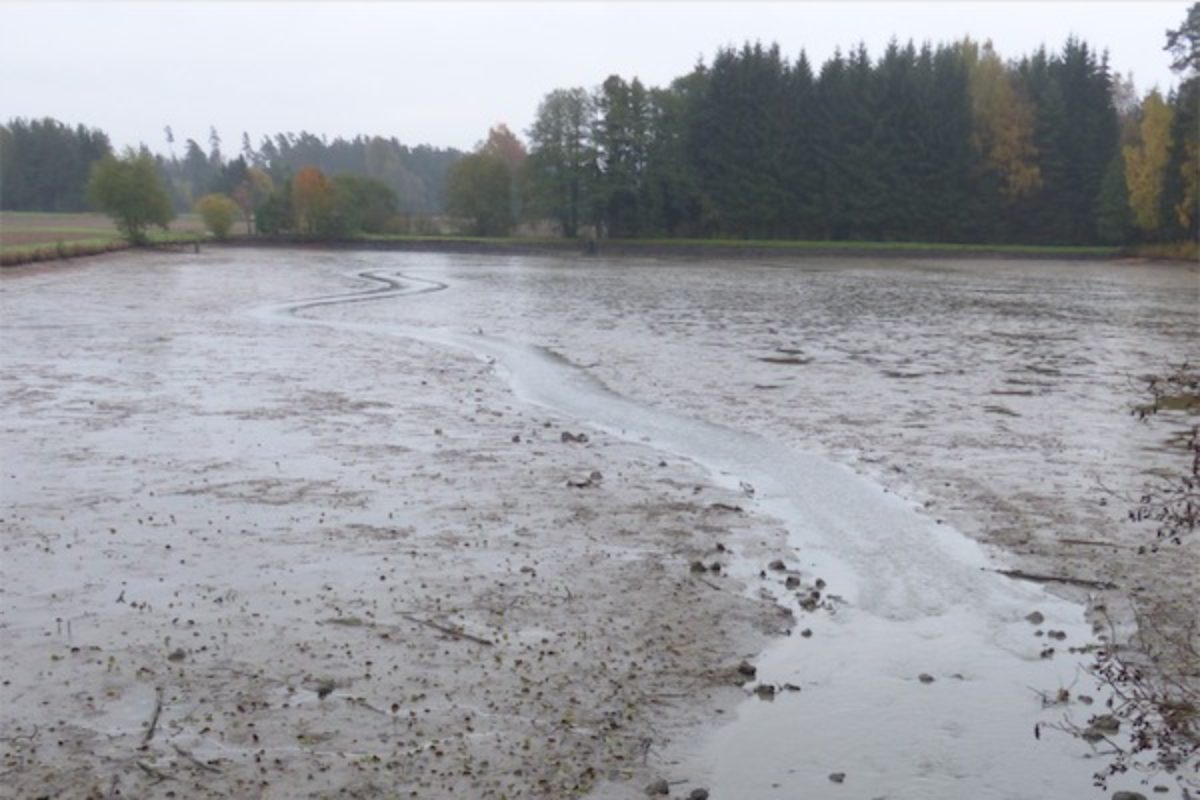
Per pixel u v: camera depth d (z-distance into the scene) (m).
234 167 142.75
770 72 90.62
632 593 9.66
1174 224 78.62
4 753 6.80
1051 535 11.38
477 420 17.22
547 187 94.38
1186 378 10.78
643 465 14.36
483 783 6.52
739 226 93.00
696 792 6.42
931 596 9.70
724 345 27.45
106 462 14.05
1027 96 89.38
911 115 89.31
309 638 8.58
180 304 37.62
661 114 93.75
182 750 6.86
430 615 9.08
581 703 7.56
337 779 6.54
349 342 27.27
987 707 7.54
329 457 14.50
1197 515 9.00
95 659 8.14
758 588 9.85
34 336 27.70
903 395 19.97
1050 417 17.81
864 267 70.12
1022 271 66.31
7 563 10.17
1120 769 6.52
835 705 7.57
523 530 11.41
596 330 30.70
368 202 97.56
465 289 46.94
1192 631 8.76
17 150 150.12
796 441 15.96
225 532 11.19
